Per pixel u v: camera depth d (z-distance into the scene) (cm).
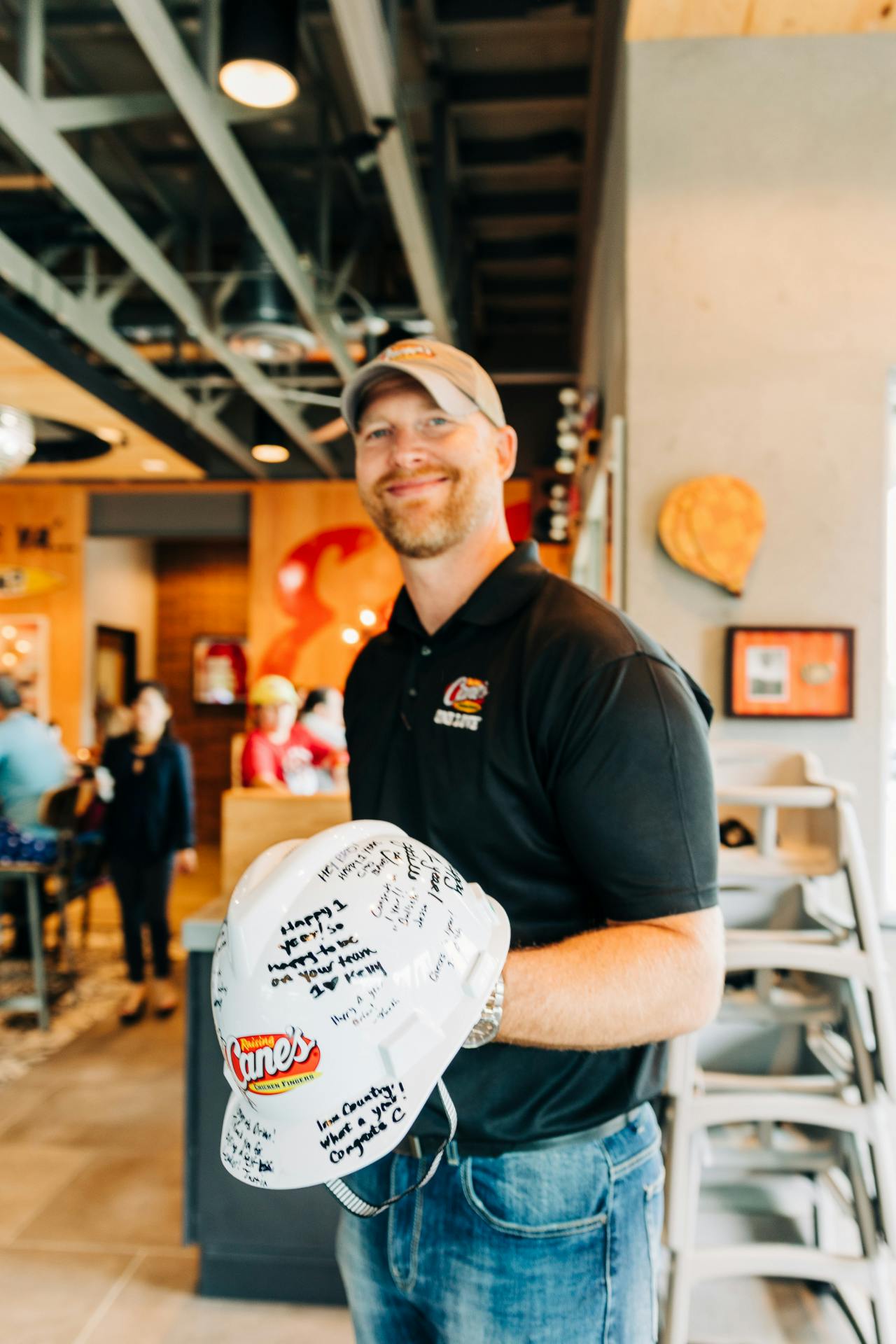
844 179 236
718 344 238
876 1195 160
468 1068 85
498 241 558
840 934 178
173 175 498
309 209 532
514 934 86
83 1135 278
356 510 768
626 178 242
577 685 81
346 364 515
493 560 101
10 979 428
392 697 102
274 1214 201
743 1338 183
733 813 209
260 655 772
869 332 235
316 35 386
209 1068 205
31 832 376
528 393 743
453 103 418
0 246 368
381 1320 94
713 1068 212
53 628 783
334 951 61
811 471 236
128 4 241
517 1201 83
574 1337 84
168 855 384
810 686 233
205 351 593
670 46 240
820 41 236
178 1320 195
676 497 235
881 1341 160
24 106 283
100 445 604
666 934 74
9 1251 218
